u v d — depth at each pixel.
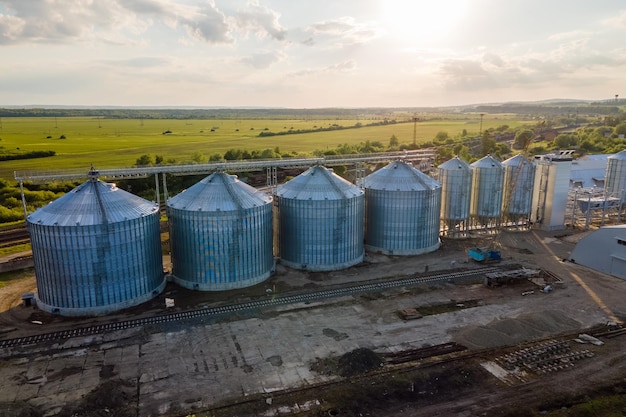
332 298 55.66
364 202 74.12
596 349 43.41
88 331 47.25
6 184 121.44
